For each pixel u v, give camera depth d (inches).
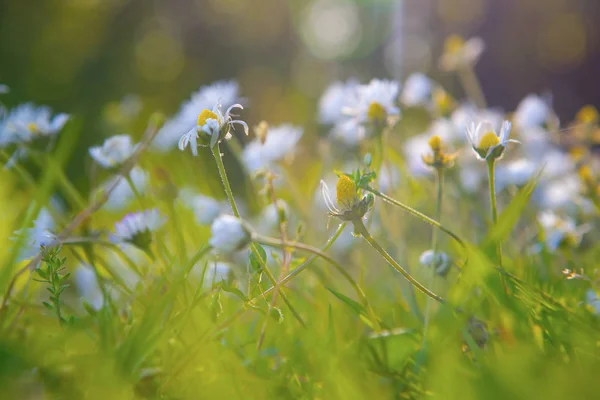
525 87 74.2
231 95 24.5
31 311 21.1
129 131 36.2
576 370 18.8
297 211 27.4
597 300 20.9
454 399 18.4
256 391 19.4
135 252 24.3
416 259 26.8
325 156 28.1
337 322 21.6
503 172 25.6
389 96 23.1
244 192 40.3
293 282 23.4
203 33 110.5
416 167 26.6
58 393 18.5
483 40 73.4
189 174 29.3
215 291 20.6
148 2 102.9
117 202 25.5
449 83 57.6
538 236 24.1
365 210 19.8
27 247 21.0
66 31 93.3
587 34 73.4
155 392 19.3
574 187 25.9
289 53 113.9
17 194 27.4
